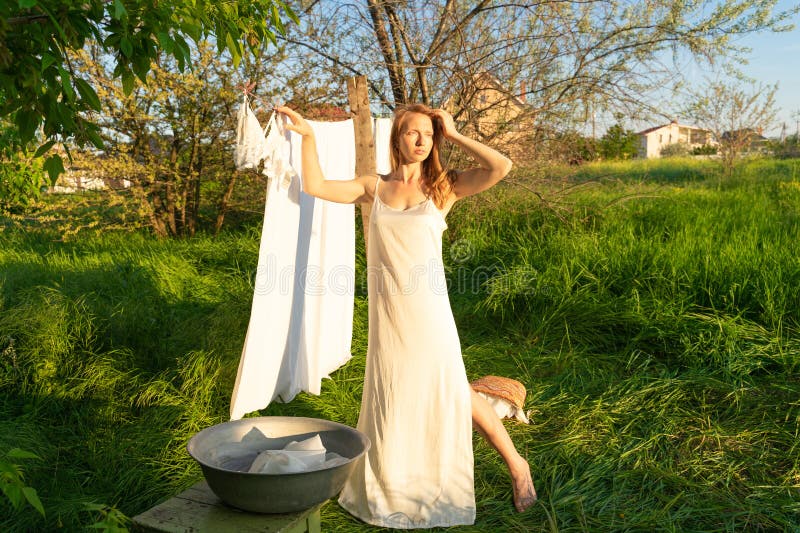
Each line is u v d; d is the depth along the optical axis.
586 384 4.05
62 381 3.96
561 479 3.00
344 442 2.47
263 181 9.03
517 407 3.48
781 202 9.15
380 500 2.69
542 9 6.79
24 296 5.12
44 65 1.79
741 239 6.38
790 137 18.52
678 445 3.30
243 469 2.34
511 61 6.98
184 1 2.12
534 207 7.64
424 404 2.66
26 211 8.93
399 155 2.74
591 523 2.66
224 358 4.05
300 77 8.09
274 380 3.63
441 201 2.73
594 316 4.93
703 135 14.64
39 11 1.90
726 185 11.89
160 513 2.13
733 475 3.00
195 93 8.26
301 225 3.70
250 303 5.14
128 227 9.09
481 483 2.99
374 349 2.73
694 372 4.06
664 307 4.88
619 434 3.39
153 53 2.12
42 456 3.12
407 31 7.23
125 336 4.43
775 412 3.57
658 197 8.68
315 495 2.11
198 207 9.49
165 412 3.51
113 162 8.29
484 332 5.18
